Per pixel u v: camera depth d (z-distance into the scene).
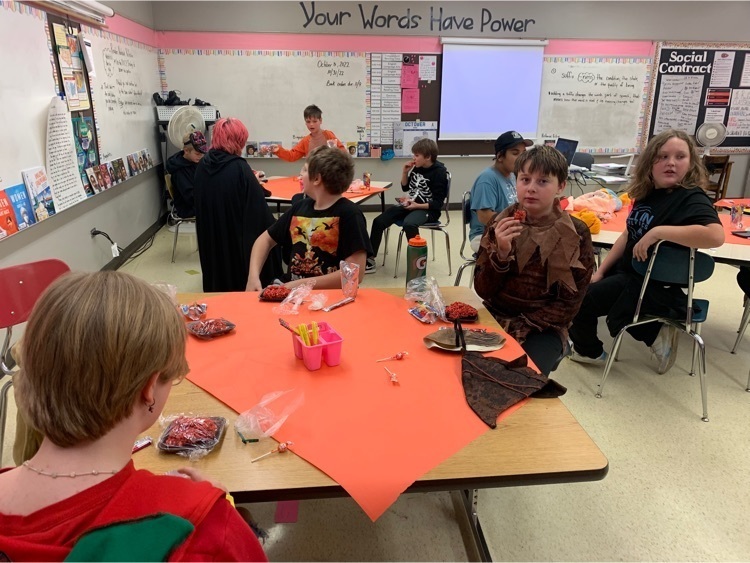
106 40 3.94
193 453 0.94
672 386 2.53
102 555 0.48
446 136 6.11
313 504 1.74
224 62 5.60
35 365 0.54
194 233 4.79
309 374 1.23
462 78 5.91
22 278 1.78
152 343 0.58
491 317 1.60
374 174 6.21
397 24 5.70
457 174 6.34
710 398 2.42
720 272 4.24
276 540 1.59
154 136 5.27
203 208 2.65
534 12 5.81
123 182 4.36
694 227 2.03
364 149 6.06
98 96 3.73
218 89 5.67
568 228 1.66
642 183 2.32
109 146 3.93
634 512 1.72
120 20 4.30
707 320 3.32
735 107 6.33
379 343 1.40
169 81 5.57
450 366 1.28
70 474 0.56
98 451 0.58
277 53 5.64
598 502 1.76
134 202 4.71
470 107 6.03
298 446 0.97
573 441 1.00
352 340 1.42
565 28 5.90
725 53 6.11
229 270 2.75
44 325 0.54
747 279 2.78
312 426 1.03
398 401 1.12
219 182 2.59
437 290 1.65
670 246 2.13
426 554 1.55
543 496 1.79
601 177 5.00
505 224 1.58
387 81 5.85
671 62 6.10
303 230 2.07
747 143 6.48
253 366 1.27
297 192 3.87
